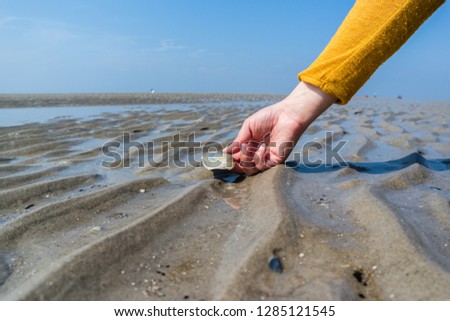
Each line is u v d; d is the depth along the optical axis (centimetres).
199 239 44
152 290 35
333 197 56
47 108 242
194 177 69
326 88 55
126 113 201
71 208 53
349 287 35
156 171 76
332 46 56
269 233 42
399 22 52
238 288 34
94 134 123
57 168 77
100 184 68
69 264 37
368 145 98
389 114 195
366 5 54
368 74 54
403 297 33
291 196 54
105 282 36
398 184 63
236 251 40
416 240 40
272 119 62
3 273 39
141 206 55
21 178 71
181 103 303
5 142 108
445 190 61
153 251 41
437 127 139
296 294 34
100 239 41
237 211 52
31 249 44
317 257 39
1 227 48
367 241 42
